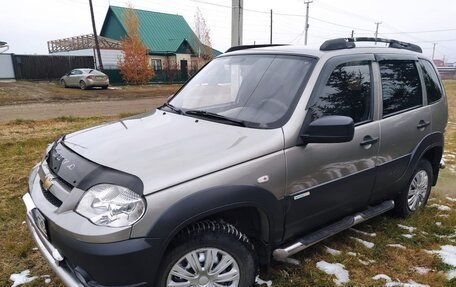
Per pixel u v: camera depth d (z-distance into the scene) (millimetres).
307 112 2742
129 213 2074
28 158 6512
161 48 38531
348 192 3131
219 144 2500
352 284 2930
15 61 28172
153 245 2088
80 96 20172
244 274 2520
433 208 4414
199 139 2572
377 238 3650
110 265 2031
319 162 2812
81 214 2143
